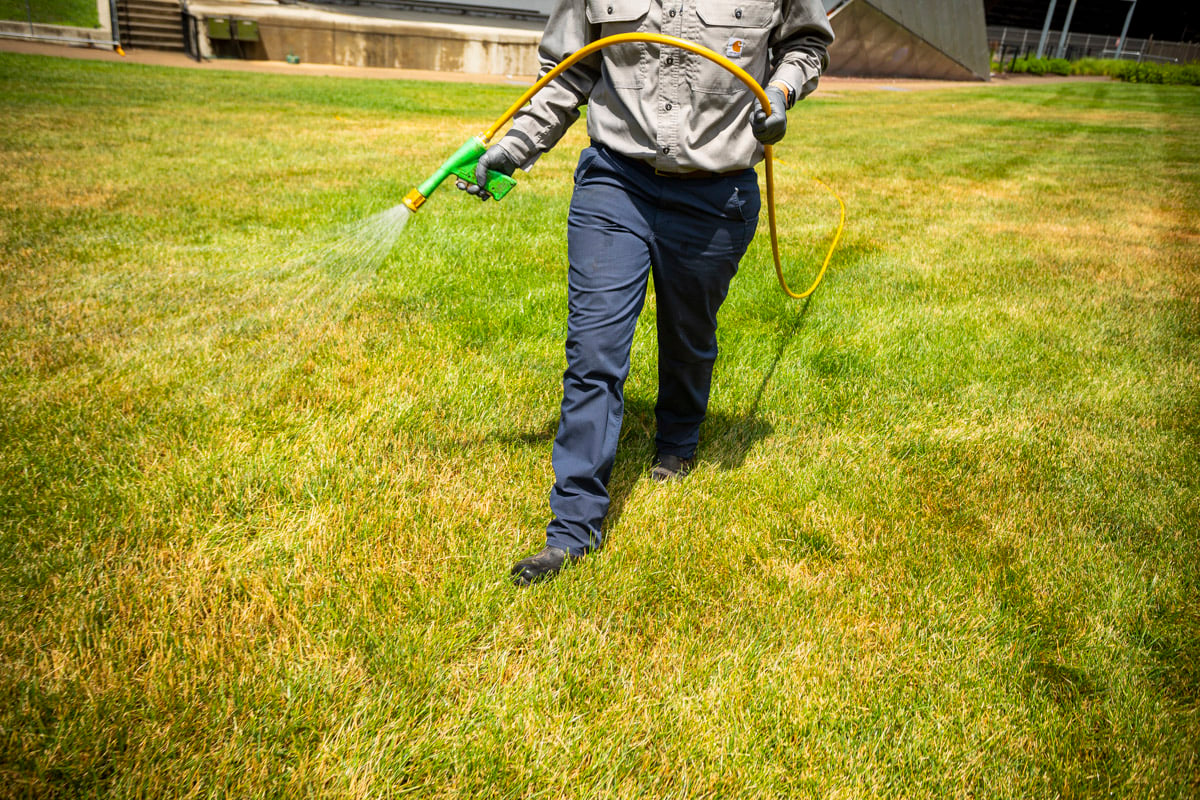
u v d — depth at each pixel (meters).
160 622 2.00
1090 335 4.34
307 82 15.56
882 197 7.79
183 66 17.11
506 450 2.88
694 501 2.65
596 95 2.26
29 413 2.90
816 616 2.17
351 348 3.58
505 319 3.98
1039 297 4.93
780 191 7.76
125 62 16.56
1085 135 13.91
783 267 5.17
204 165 7.23
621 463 2.88
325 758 1.67
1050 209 7.57
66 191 5.99
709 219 2.29
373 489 2.60
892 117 15.86
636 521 2.52
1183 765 1.77
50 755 1.62
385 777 1.64
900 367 3.79
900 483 2.86
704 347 2.59
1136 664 2.07
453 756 1.70
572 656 1.98
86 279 4.23
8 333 3.54
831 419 3.31
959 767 1.75
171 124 9.49
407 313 4.01
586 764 1.71
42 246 4.69
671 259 2.33
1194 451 3.16
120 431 2.82
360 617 2.05
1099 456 3.10
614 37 2.04
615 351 2.24
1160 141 13.33
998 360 3.96
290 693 1.81
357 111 11.73
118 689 1.80
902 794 1.69
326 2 23.97
